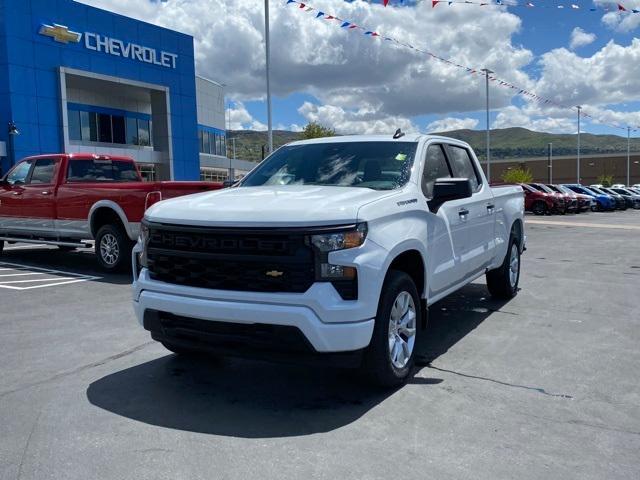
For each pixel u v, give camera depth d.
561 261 12.35
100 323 6.63
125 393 4.48
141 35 34.44
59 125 29.78
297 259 3.93
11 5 27.58
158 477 3.20
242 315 3.96
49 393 4.46
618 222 27.12
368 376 4.42
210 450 3.53
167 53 36.19
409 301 4.72
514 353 5.52
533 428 3.86
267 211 4.11
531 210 34.84
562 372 4.98
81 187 10.09
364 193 4.63
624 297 8.24
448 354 5.49
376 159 5.46
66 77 31.17
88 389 4.56
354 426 3.88
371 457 3.44
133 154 35.47
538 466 3.34
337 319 3.92
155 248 4.46
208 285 4.18
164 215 4.49
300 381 4.77
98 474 3.23
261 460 3.40
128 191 9.28
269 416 4.05
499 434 3.76
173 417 4.03
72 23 30.36
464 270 6.05
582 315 7.10
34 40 28.59
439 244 5.30
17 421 3.94
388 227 4.39
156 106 36.66
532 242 16.81
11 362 5.22
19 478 3.18
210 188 9.20
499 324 6.64
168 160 36.81
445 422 3.95
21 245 14.95
